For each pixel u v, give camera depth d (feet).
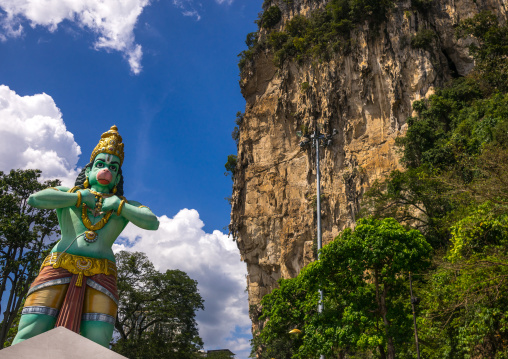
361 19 234.38
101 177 45.83
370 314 71.05
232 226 268.41
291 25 266.16
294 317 97.04
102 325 40.88
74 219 44.14
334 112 233.55
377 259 68.08
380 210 135.13
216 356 188.65
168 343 139.74
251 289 252.62
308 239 232.12
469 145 132.77
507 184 62.23
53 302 40.78
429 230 120.16
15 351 13.76
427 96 208.54
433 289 69.31
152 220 45.34
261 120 273.33
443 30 229.25
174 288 148.46
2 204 98.48
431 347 72.49
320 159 237.66
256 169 263.90
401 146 189.16
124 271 143.95
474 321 61.11
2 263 96.02
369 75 226.38
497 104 137.28
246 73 284.20
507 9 223.92
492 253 62.49
